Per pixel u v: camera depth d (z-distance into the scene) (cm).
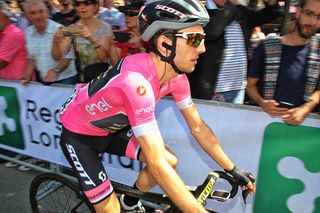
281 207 200
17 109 301
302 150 184
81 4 266
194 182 231
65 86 260
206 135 167
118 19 366
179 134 226
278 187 198
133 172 252
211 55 223
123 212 179
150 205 241
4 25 288
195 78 231
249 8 248
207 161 221
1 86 305
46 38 285
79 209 235
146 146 132
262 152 197
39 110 285
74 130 164
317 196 185
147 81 135
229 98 237
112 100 143
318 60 179
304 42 182
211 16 226
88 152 165
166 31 130
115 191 177
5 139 322
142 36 138
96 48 268
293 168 190
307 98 184
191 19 126
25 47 297
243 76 239
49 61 287
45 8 282
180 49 131
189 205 129
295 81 185
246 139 201
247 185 163
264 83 195
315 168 183
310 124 177
